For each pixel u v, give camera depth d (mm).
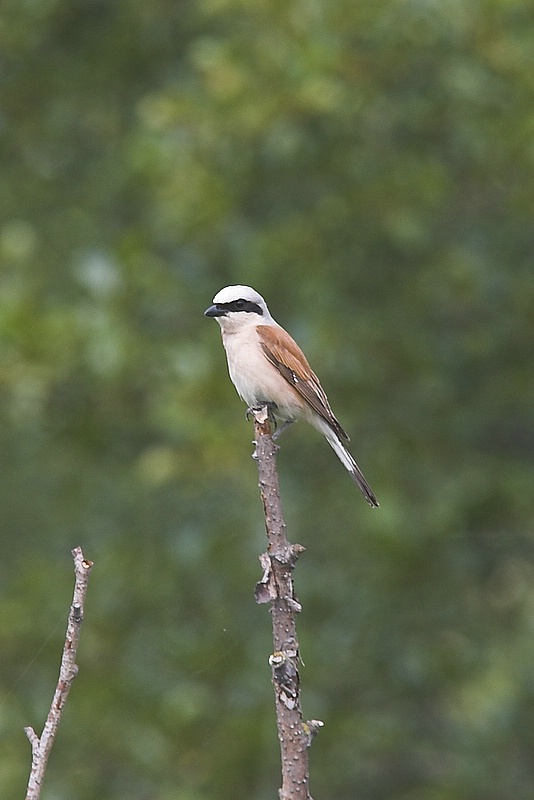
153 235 14719
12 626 13188
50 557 14523
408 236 13195
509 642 13703
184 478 13297
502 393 14469
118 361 12086
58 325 12406
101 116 16125
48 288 14719
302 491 14055
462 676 13484
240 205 14086
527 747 13734
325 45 12719
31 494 15031
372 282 14328
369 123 13680
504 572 14547
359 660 13703
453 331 14555
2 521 14898
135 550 13961
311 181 14023
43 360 12422
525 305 14203
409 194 13586
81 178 16172
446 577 13914
